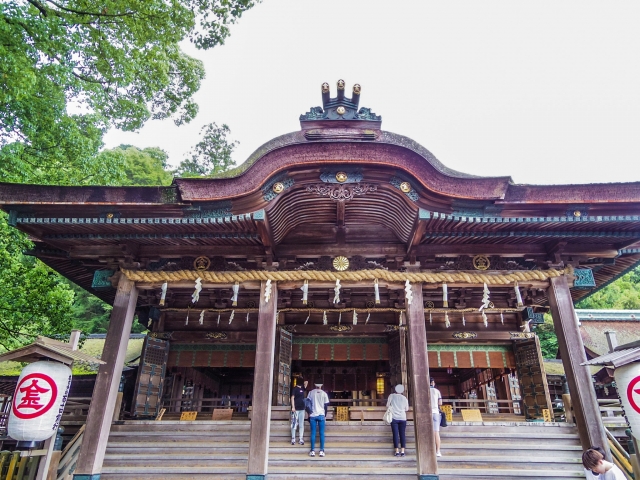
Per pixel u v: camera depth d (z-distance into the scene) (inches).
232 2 544.7
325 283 360.2
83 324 1294.3
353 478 305.0
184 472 312.3
